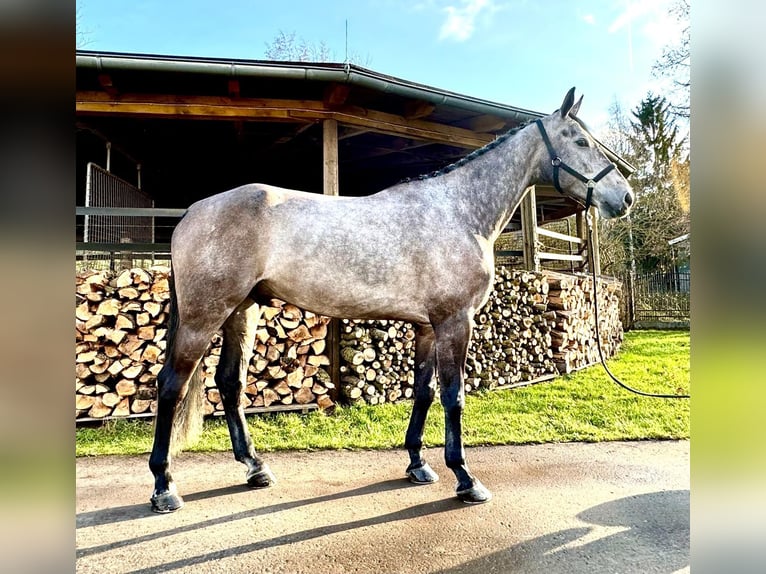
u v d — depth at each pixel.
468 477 2.46
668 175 16.08
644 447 3.46
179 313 2.37
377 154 6.66
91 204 5.24
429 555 1.93
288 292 2.41
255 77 4.01
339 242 2.35
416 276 2.43
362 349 4.49
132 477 2.85
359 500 2.47
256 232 2.31
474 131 5.61
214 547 1.98
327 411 4.35
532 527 2.18
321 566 1.85
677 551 1.98
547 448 3.43
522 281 5.81
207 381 4.13
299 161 7.20
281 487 2.66
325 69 4.00
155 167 7.41
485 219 2.65
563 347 6.29
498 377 5.40
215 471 2.93
